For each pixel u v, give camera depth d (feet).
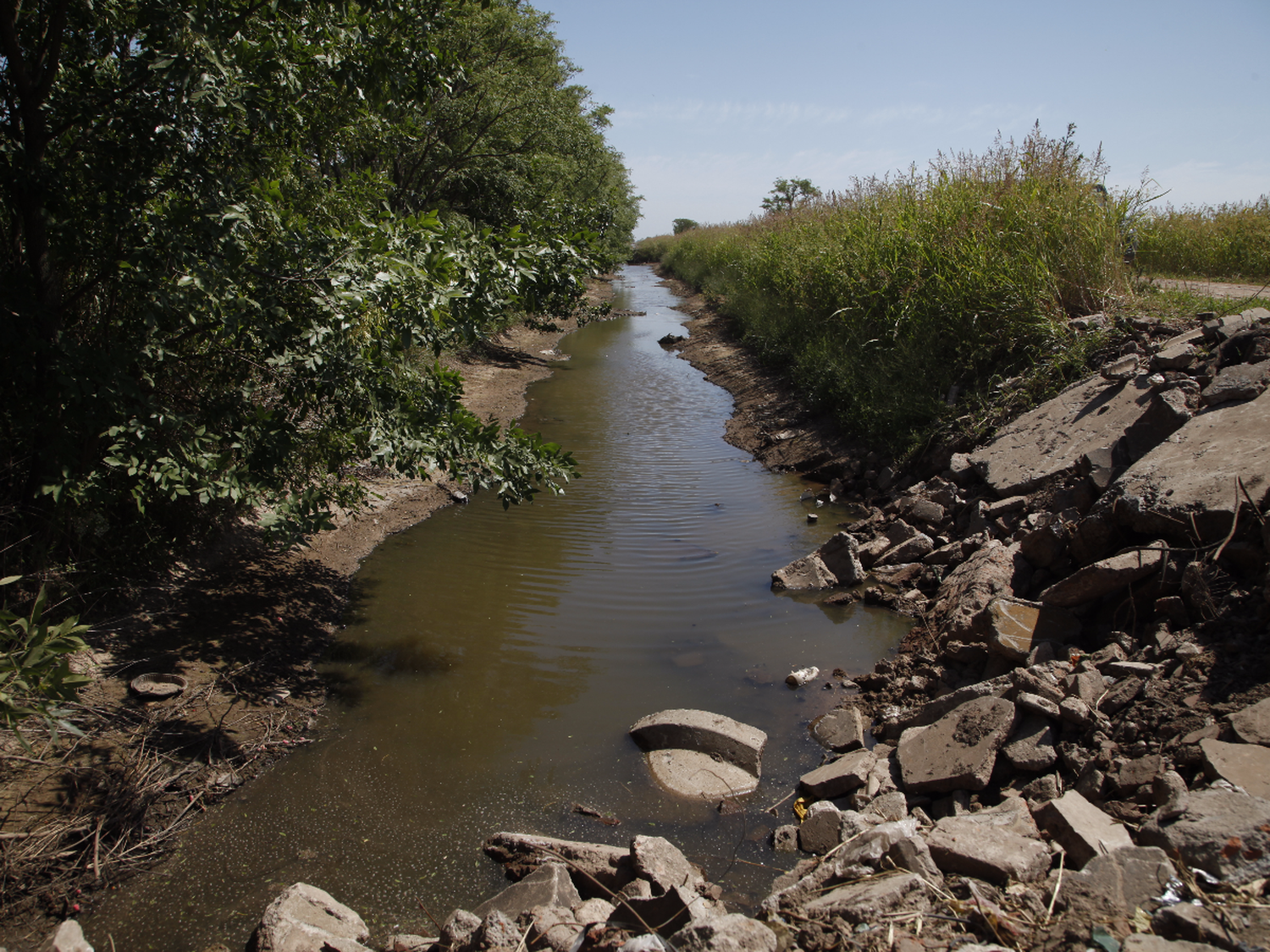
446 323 17.97
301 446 18.98
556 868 11.62
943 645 18.01
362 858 12.78
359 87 17.69
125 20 16.07
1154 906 8.72
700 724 15.60
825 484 32.96
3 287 14.28
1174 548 15.78
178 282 14.28
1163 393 20.25
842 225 46.91
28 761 13.26
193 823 13.44
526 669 18.52
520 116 53.98
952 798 12.98
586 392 51.16
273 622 19.45
